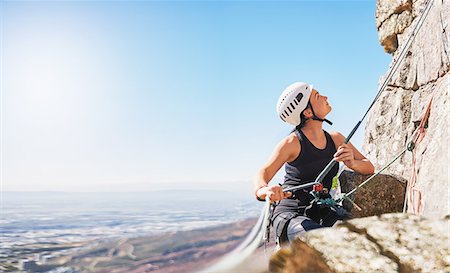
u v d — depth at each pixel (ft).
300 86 7.20
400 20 10.76
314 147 7.06
